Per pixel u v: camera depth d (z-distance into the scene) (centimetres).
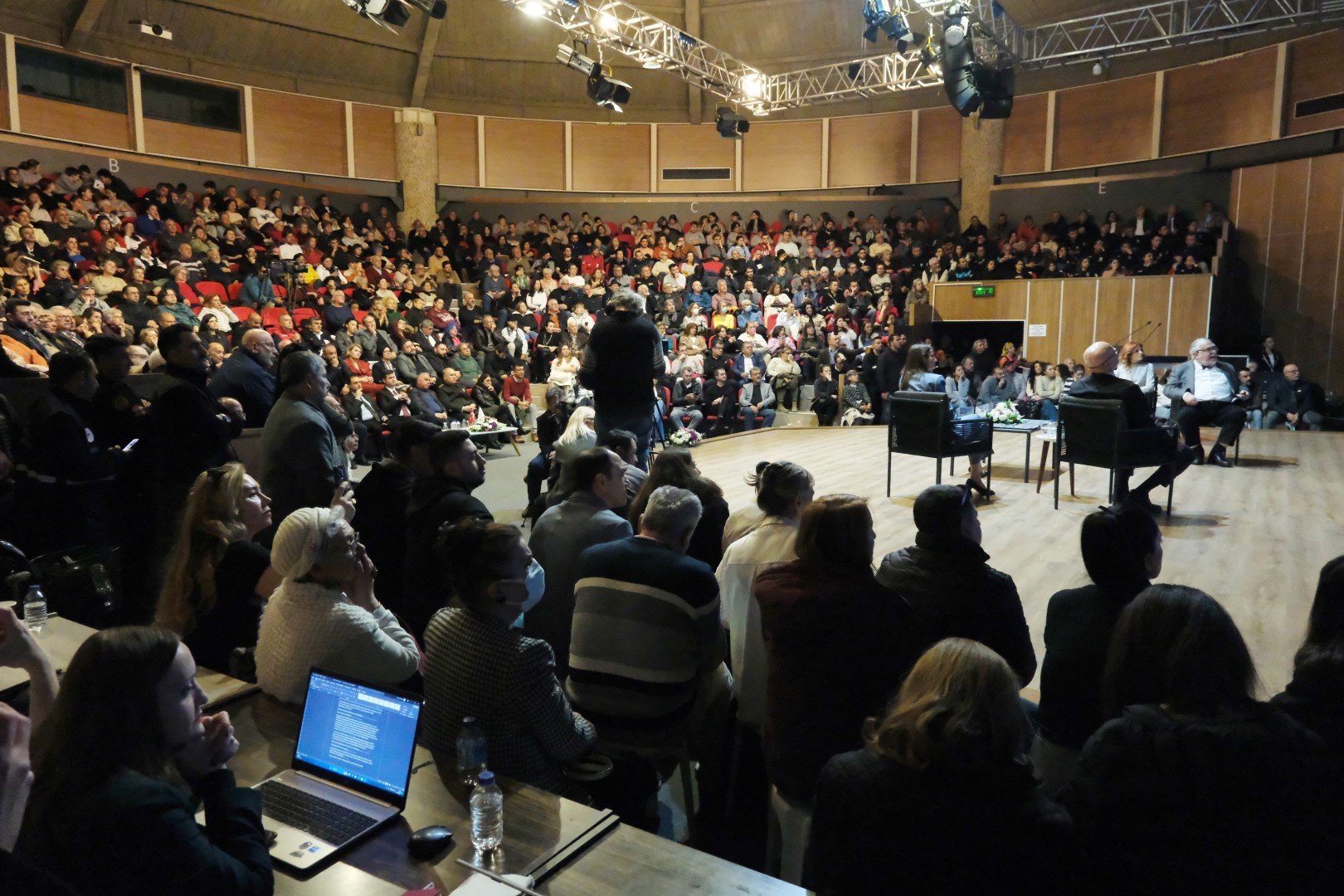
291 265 1299
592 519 307
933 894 142
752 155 1744
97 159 1317
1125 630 173
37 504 397
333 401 645
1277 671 339
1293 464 788
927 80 1400
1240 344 1335
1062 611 244
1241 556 495
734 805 288
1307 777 148
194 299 1115
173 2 1347
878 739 152
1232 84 1318
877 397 1298
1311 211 1236
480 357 1280
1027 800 144
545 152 1725
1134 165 1446
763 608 229
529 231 1642
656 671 252
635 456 467
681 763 270
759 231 1703
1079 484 727
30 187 1152
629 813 246
